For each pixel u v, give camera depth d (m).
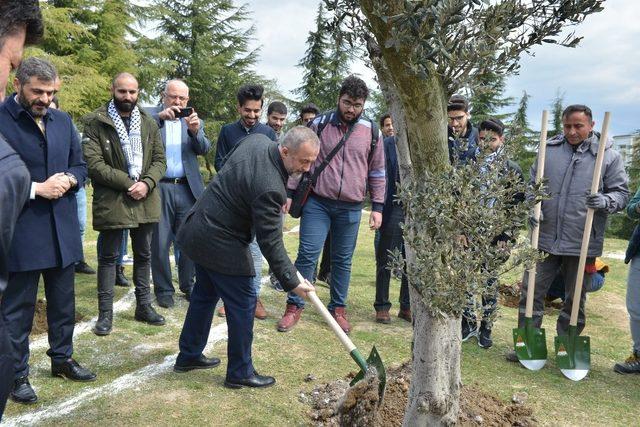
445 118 2.35
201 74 30.70
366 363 3.17
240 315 3.49
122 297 5.52
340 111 4.68
